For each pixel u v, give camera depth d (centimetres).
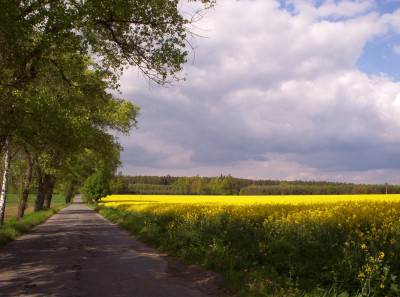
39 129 910
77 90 1256
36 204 3241
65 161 1861
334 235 888
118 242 1188
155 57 1127
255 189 12425
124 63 1190
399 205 1656
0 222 1736
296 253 775
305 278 597
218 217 1347
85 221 2297
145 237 1286
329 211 1351
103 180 5084
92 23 924
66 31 912
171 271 705
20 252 939
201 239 1051
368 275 506
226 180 13050
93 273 664
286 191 11981
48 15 829
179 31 1084
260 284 557
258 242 961
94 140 1830
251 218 1325
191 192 14088
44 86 1138
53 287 549
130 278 629
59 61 1121
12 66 854
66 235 1405
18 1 770
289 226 1036
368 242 773
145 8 1025
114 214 2598
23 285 562
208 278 638
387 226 849
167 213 1917
